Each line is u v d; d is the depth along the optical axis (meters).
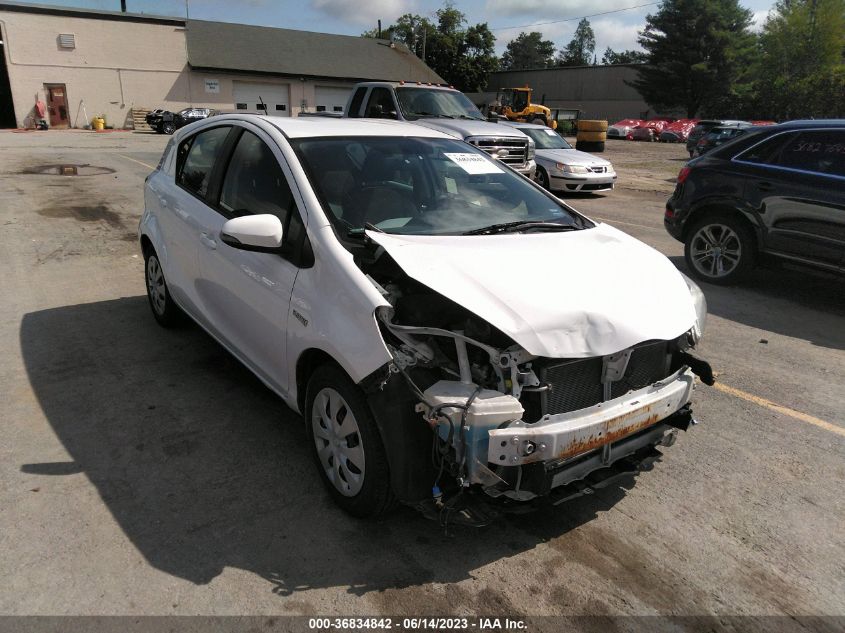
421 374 2.62
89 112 36.75
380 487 2.75
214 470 3.35
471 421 2.44
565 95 64.12
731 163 7.08
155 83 38.16
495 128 12.16
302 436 3.71
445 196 3.67
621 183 18.22
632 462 3.04
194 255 4.14
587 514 3.16
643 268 3.24
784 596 2.67
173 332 5.18
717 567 2.82
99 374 4.39
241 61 40.41
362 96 12.94
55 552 2.71
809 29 52.72
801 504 3.30
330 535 2.90
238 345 3.77
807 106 49.94
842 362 5.19
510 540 2.94
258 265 3.37
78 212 9.95
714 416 4.21
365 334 2.65
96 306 5.77
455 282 2.69
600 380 2.78
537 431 2.49
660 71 55.53
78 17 35.28
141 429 3.71
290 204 3.27
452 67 60.88
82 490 3.13
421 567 2.74
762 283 7.52
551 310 2.62
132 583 2.56
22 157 17.84
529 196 4.01
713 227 7.33
